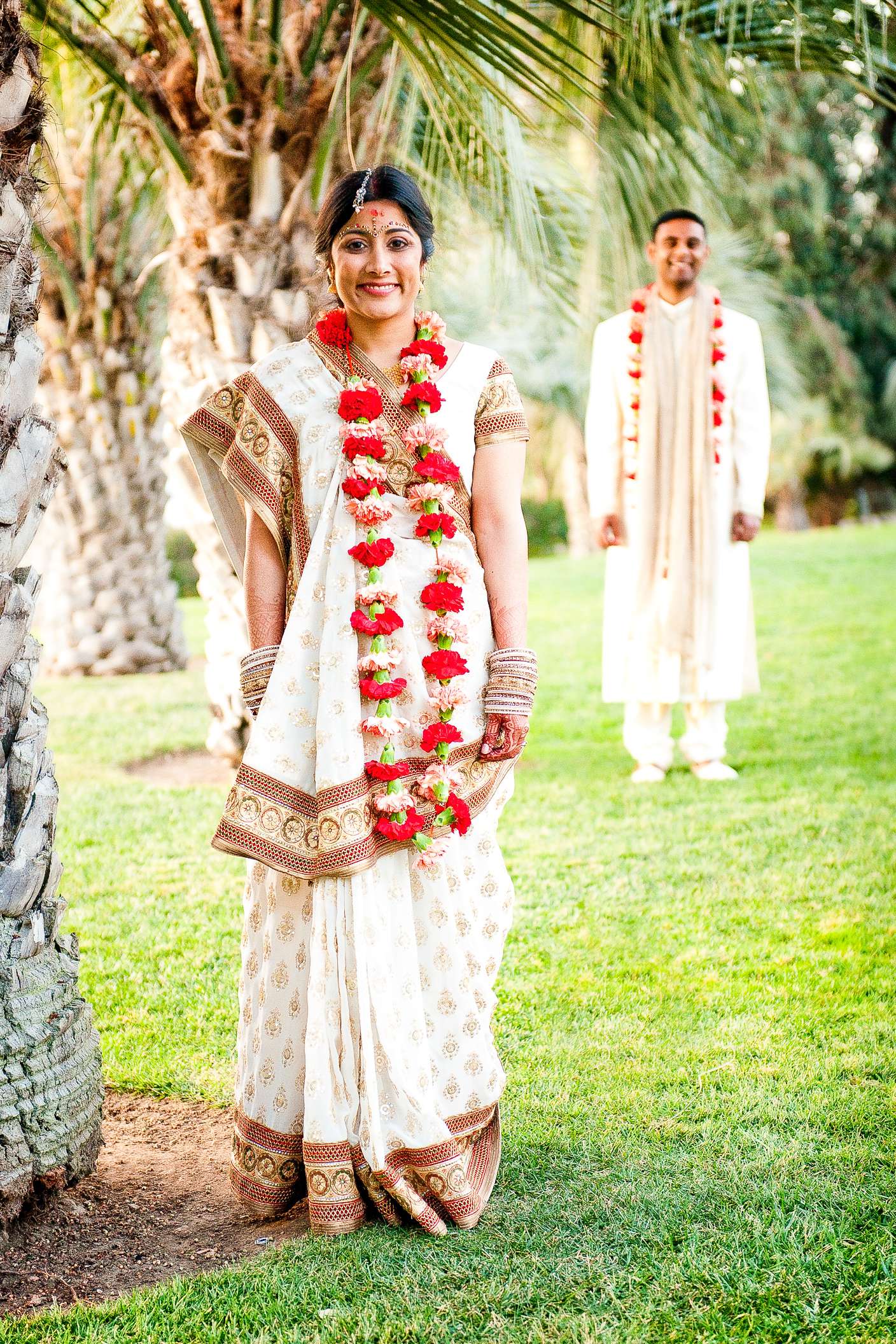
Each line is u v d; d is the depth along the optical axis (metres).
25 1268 2.32
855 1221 2.38
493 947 2.63
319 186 4.91
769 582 12.05
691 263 5.52
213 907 4.29
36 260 2.34
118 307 8.62
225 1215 2.52
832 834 4.83
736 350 5.62
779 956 3.70
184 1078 3.08
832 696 7.32
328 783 2.39
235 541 2.74
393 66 4.45
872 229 20.83
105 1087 3.05
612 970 3.65
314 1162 2.38
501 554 2.60
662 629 5.64
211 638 5.88
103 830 5.19
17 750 2.37
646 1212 2.44
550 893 4.30
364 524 2.44
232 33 4.52
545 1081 2.99
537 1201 2.49
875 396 21.50
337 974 2.39
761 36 4.39
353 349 2.54
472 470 2.60
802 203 18.86
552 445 18.97
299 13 4.48
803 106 17.75
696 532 5.60
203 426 2.63
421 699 2.49
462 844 2.57
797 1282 2.20
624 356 5.66
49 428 2.36
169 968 3.75
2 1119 2.33
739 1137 2.70
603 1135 2.73
